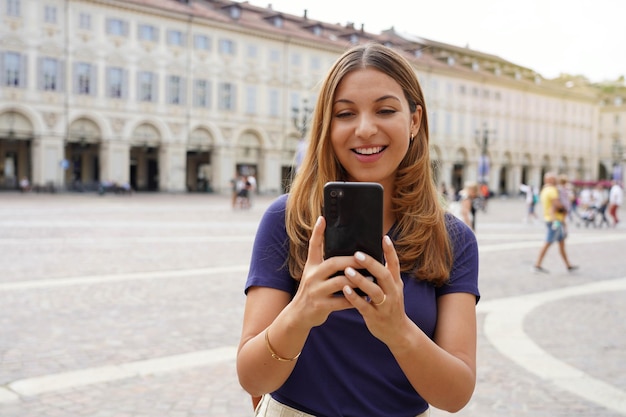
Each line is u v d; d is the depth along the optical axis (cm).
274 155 5756
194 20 5159
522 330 754
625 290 1061
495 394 525
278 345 143
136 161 5869
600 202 2711
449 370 148
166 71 5094
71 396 498
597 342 701
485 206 3816
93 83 4750
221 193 5447
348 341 164
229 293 954
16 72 4416
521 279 1159
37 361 585
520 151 7662
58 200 3759
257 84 5600
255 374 151
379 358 164
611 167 9731
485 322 793
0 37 4328
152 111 5044
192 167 6184
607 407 498
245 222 2414
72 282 1008
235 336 695
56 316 770
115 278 1059
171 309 829
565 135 8369
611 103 9931
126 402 489
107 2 4728
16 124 4469
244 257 1377
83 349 629
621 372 588
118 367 574
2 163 5206
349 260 131
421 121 184
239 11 5525
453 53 7531
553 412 486
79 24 4653
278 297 167
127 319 764
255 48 5562
